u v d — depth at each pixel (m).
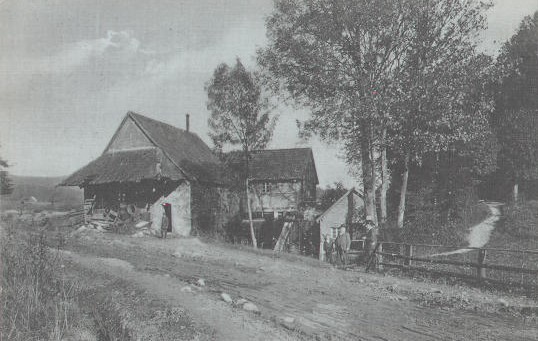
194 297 9.79
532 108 28.95
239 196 40.75
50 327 7.23
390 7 22.05
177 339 7.01
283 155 42.84
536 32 22.67
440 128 25.17
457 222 29.25
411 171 35.38
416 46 24.19
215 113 30.70
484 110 25.64
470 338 7.58
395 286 11.96
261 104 30.73
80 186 32.38
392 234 25.05
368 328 8.12
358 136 24.22
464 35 23.98
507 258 18.55
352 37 23.77
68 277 10.70
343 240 17.77
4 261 9.30
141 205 30.86
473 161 32.06
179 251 18.81
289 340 7.30
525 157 30.41
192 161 36.19
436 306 9.87
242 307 9.22
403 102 22.95
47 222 22.72
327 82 22.88
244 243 35.28
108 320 7.71
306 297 10.64
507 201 32.62
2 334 6.83
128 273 12.52
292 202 40.34
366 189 24.50
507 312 9.30
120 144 34.47
